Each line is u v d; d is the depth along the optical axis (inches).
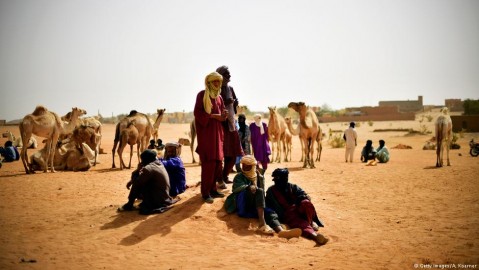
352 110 3811.5
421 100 4581.7
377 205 356.5
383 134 1862.7
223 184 316.5
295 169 631.8
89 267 196.2
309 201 265.0
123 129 610.2
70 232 257.0
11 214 311.9
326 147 1337.4
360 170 613.6
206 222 260.4
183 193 319.6
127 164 698.2
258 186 277.4
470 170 584.7
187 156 885.8
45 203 355.6
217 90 280.1
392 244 238.1
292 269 193.2
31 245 231.9
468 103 2039.9
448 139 659.4
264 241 240.5
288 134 818.8
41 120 551.5
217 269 194.2
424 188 444.5
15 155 764.6
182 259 208.5
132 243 233.3
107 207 310.2
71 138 615.8
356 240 249.1
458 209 337.1
